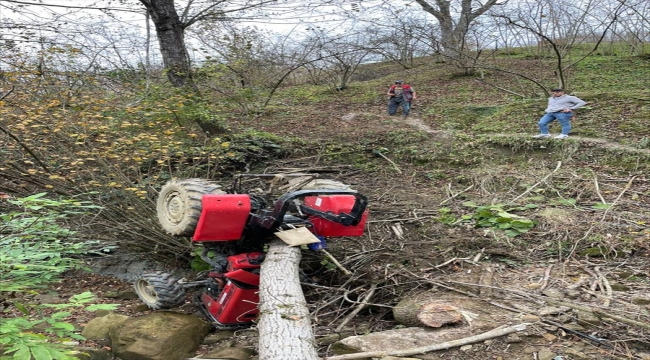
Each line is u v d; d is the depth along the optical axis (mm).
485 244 5781
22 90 7414
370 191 8406
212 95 11578
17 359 2332
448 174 8992
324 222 4859
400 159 9992
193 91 10086
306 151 10406
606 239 5531
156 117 8758
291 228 4406
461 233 6273
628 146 8656
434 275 5039
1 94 7336
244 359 3938
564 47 17984
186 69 10609
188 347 4281
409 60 24031
